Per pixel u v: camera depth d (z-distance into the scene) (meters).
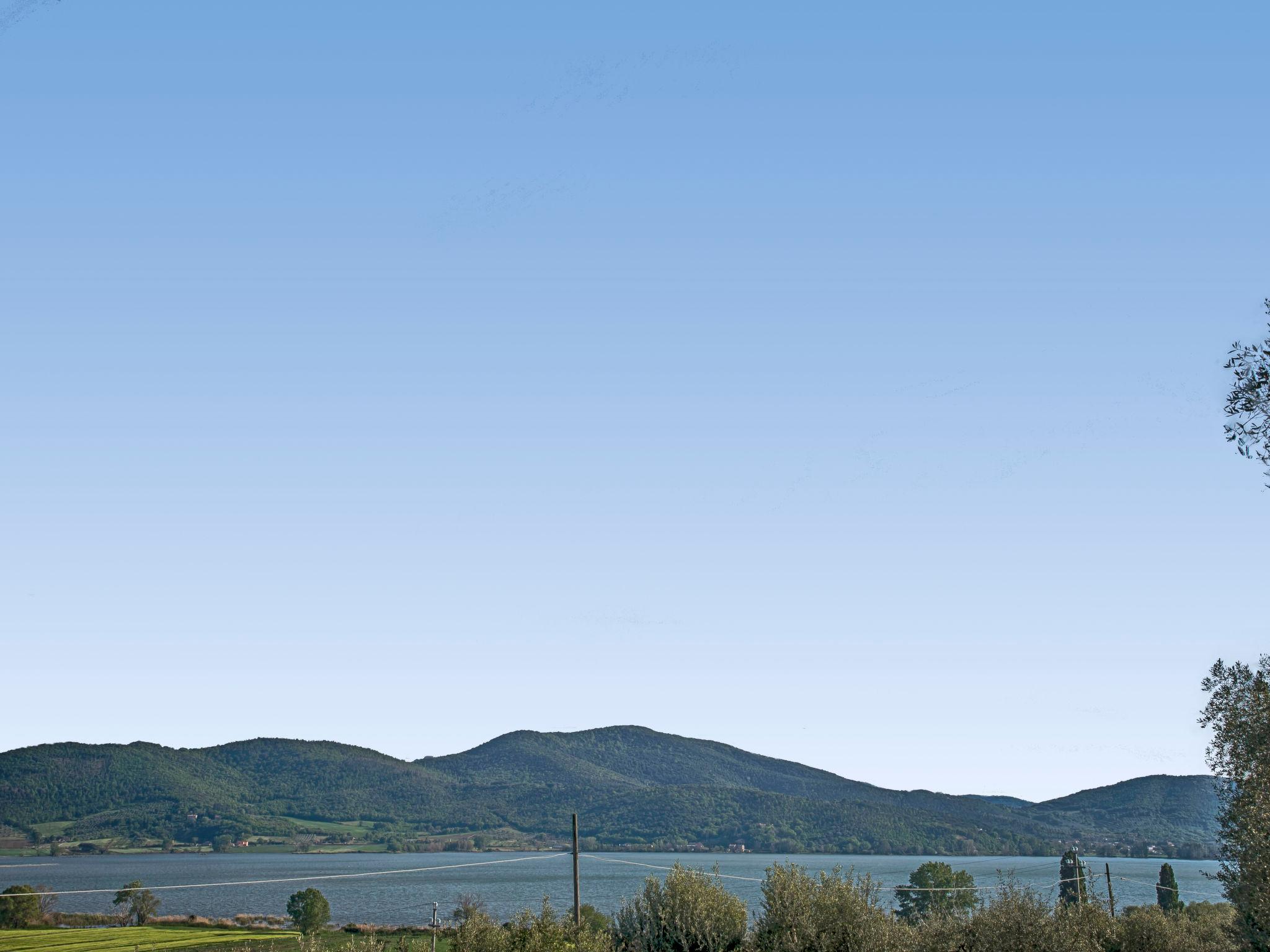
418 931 113.81
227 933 107.94
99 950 88.06
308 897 112.50
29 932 107.88
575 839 56.72
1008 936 39.62
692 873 42.84
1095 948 41.97
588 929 40.50
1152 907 49.19
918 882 104.00
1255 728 26.98
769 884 40.66
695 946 40.28
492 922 40.00
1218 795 28.31
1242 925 27.77
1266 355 19.48
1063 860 68.69
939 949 40.12
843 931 38.34
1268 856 26.16
